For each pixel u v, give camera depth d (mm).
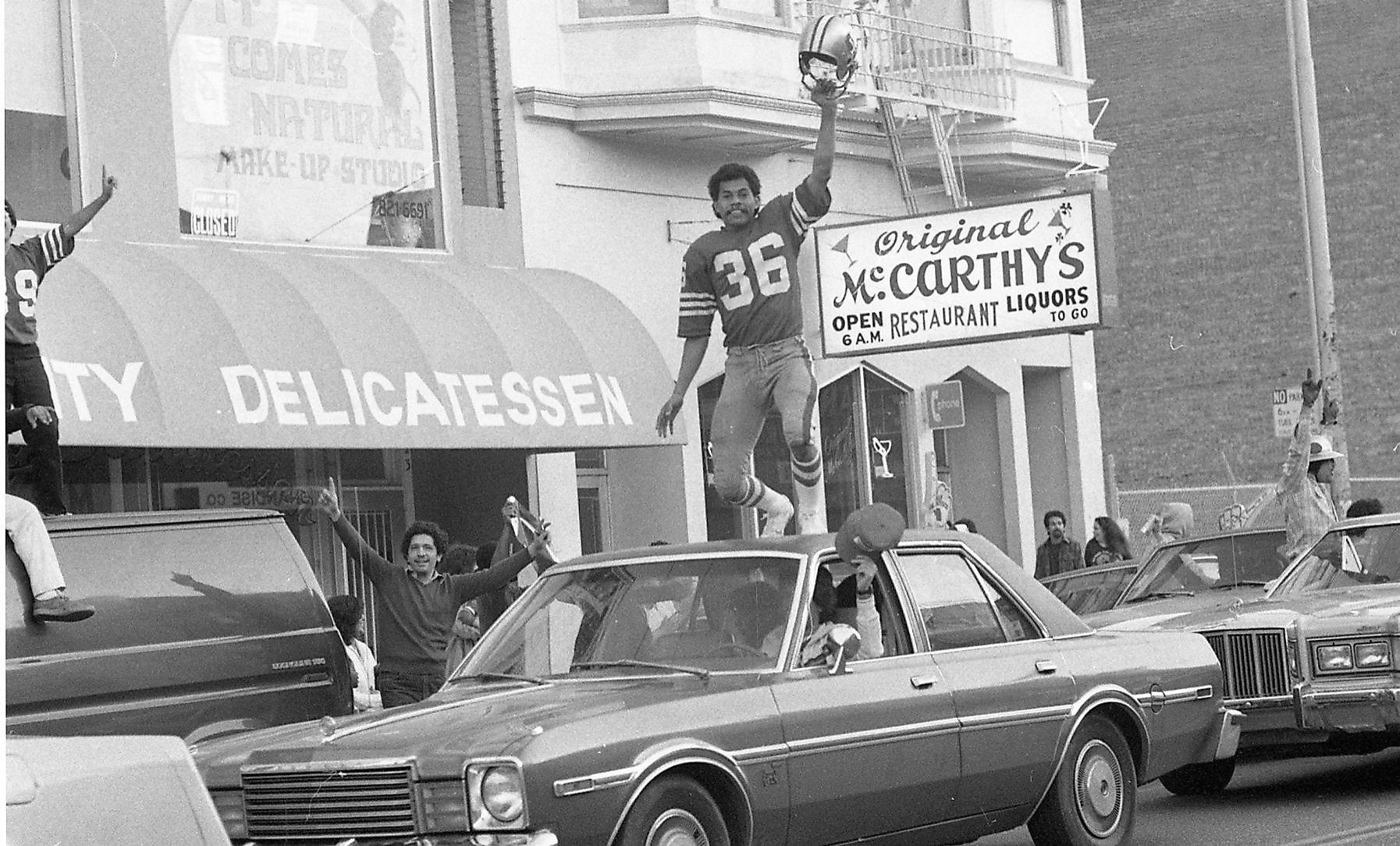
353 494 18016
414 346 15984
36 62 15594
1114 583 16125
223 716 9625
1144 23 37344
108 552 9516
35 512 9227
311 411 14906
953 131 22453
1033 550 24719
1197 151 36844
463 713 7926
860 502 22406
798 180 21641
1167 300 37094
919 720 8734
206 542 9891
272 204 17000
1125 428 37344
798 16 20703
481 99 18922
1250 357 36344
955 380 24047
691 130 19750
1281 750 13516
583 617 8867
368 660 12695
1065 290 18766
